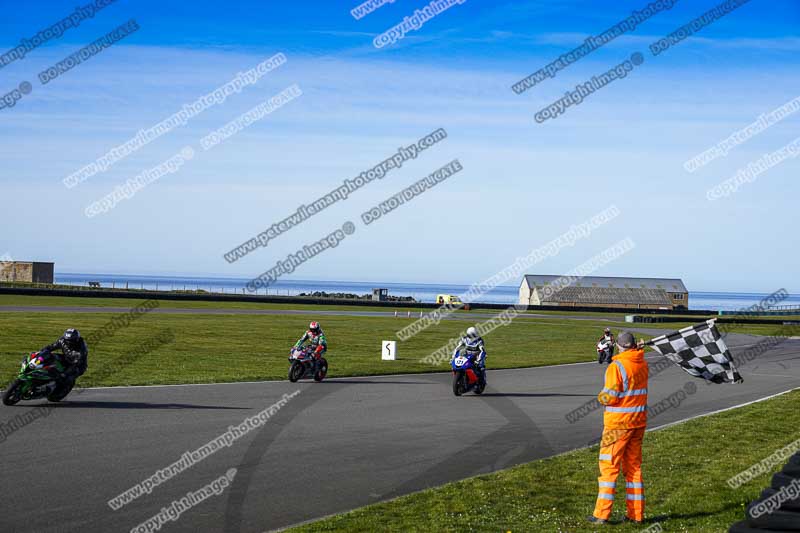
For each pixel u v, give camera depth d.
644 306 115.44
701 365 8.97
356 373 23.70
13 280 93.75
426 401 18.03
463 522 8.14
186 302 69.75
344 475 10.27
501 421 15.34
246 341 33.69
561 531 7.95
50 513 8.05
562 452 12.35
